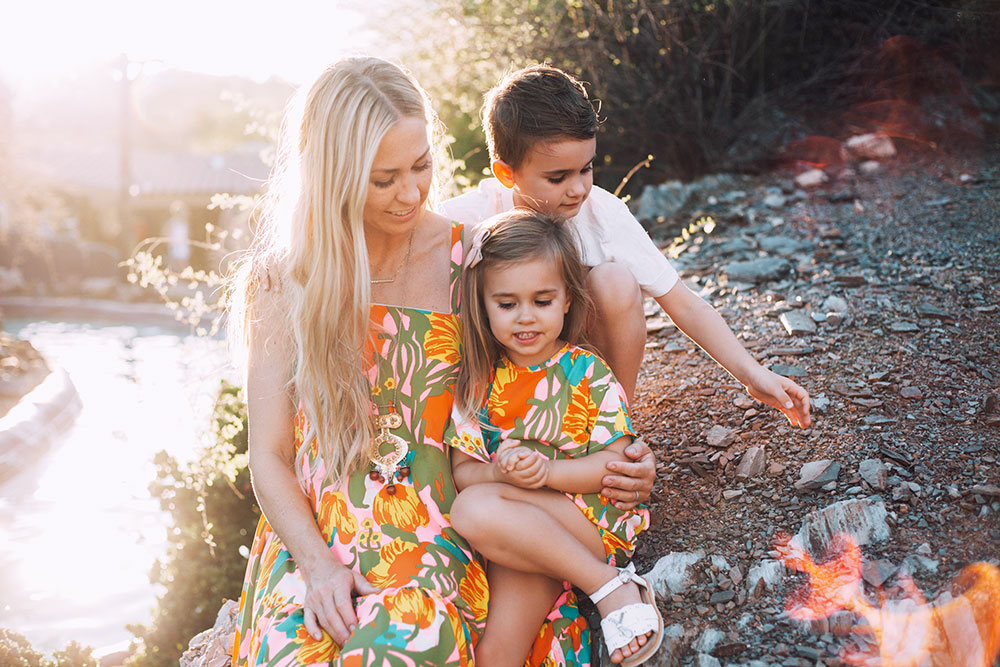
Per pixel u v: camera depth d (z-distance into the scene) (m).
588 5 5.86
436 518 2.21
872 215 4.69
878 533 2.33
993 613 2.01
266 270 2.33
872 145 5.50
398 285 2.35
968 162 5.16
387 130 2.14
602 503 2.25
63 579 5.15
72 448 8.24
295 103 2.34
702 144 5.93
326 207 2.20
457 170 6.11
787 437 2.80
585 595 2.45
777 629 2.14
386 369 2.28
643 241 2.66
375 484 2.20
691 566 2.36
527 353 2.29
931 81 5.88
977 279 3.69
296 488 2.23
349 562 2.12
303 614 2.04
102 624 4.52
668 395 3.23
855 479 2.54
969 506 2.34
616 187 6.26
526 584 2.16
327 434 2.22
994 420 2.68
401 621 1.91
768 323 3.63
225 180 28.61
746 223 5.02
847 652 2.03
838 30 6.08
